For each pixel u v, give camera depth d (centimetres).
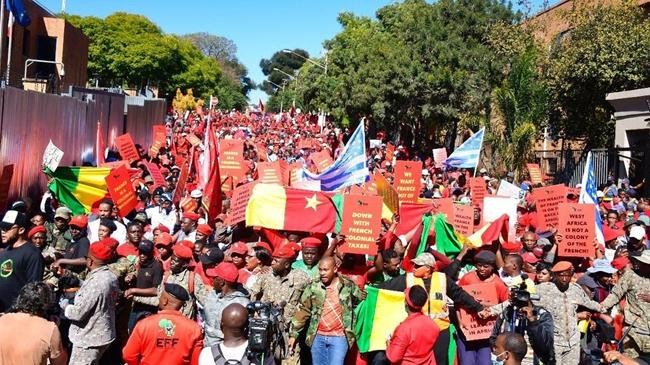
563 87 2880
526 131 2730
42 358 551
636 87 2720
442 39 3825
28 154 1444
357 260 929
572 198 1521
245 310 565
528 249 1090
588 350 875
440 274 814
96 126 2059
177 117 5459
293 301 820
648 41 2641
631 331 835
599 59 2714
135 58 7588
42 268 805
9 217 793
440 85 3694
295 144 4331
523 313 763
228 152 1745
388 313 816
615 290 850
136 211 1327
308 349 836
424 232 1045
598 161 2528
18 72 3738
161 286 850
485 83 3641
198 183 1658
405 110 3912
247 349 554
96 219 1168
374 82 3894
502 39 3600
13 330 549
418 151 4156
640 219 1341
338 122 5781
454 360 814
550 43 3384
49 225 1127
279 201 1052
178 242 1052
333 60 6219
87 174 1312
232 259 902
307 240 879
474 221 1288
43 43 4175
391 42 4103
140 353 605
